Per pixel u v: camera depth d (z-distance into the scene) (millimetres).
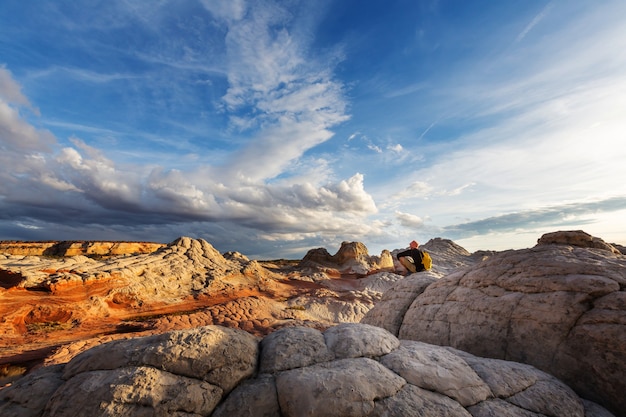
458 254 48844
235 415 2875
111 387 2859
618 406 3799
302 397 2928
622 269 4762
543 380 3945
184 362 3164
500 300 5469
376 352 3715
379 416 2842
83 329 14625
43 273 17328
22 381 3291
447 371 3516
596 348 4117
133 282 20469
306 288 29734
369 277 35094
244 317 17188
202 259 28891
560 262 5227
